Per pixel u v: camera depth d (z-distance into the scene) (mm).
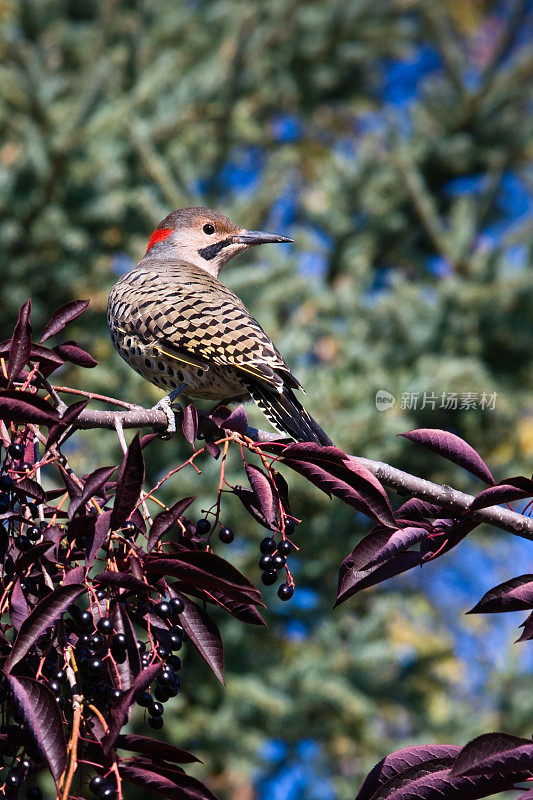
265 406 6516
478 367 12422
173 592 3998
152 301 6938
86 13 15297
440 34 15750
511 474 13141
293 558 12484
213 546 11773
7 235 11953
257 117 16922
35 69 12055
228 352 6508
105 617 3869
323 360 13898
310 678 11969
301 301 13336
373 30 16703
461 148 15023
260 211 13484
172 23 15289
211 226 8859
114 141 12617
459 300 12859
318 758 12969
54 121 12172
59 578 4004
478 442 13133
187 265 7844
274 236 8883
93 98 12414
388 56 17797
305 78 16844
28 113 12109
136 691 3469
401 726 13914
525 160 15523
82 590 3658
